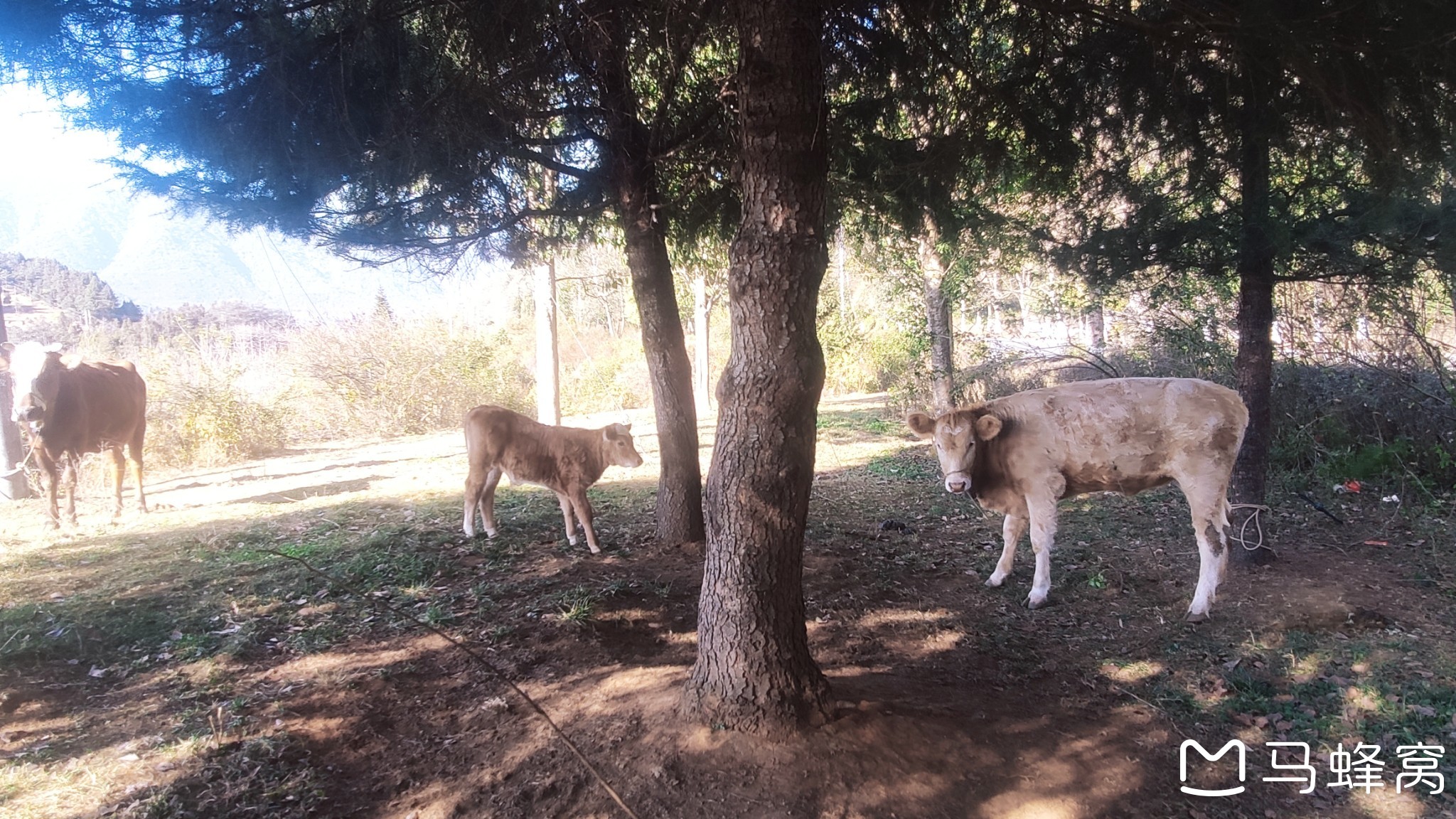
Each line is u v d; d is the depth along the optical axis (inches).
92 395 301.0
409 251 240.2
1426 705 162.6
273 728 150.3
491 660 181.5
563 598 211.6
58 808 124.6
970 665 189.6
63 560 246.2
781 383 130.3
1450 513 273.9
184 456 492.1
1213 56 176.4
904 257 467.8
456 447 540.1
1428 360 330.6
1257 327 228.4
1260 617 204.2
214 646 181.6
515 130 215.2
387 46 177.8
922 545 279.9
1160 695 173.8
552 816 126.5
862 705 150.9
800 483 135.4
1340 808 138.4
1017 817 131.4
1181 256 225.6
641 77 236.7
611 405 768.9
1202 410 208.1
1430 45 140.7
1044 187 224.2
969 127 207.6
